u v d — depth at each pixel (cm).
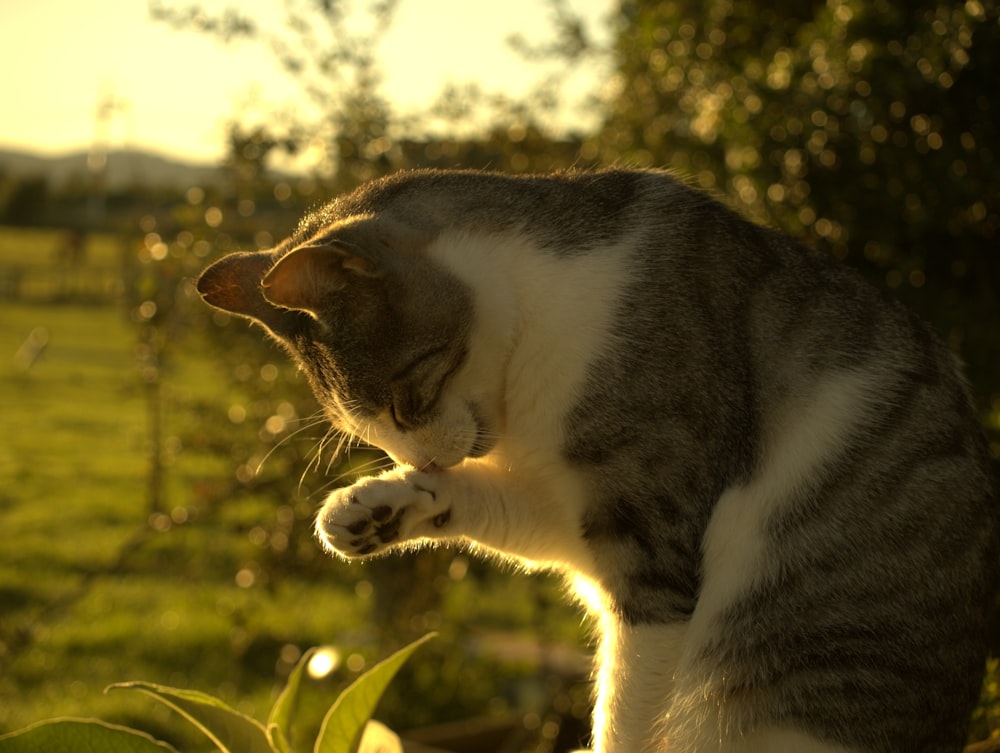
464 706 118
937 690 60
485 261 63
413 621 111
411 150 103
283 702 57
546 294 62
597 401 61
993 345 83
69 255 654
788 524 60
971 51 80
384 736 60
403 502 63
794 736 59
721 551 61
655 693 60
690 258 62
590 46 103
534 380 62
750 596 60
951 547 60
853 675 59
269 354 103
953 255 86
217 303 66
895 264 85
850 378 62
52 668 129
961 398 64
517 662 126
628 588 61
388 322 61
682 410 60
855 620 60
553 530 65
